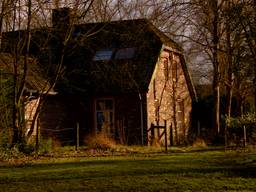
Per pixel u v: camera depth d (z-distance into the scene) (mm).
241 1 17938
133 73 30000
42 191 11836
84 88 30312
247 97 36656
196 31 26062
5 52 23516
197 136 31625
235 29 19250
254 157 19438
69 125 30953
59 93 30062
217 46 26172
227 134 29578
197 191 11500
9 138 21922
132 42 31375
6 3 21641
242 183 12664
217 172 14750
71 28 23188
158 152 23688
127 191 11578
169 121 33312
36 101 27781
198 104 38219
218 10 22516
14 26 22688
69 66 31531
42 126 28438
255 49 18125
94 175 14320
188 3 22875
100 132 29062
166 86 33031
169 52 33562
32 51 30297
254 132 28859
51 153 22500
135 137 29594
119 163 17844
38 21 22719
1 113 22203
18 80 23094
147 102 29625
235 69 22625
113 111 30297
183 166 16500
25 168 16844
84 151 23594
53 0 22578
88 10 22656
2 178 14156
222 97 38312
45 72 29328
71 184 12711
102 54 31750
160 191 11523
